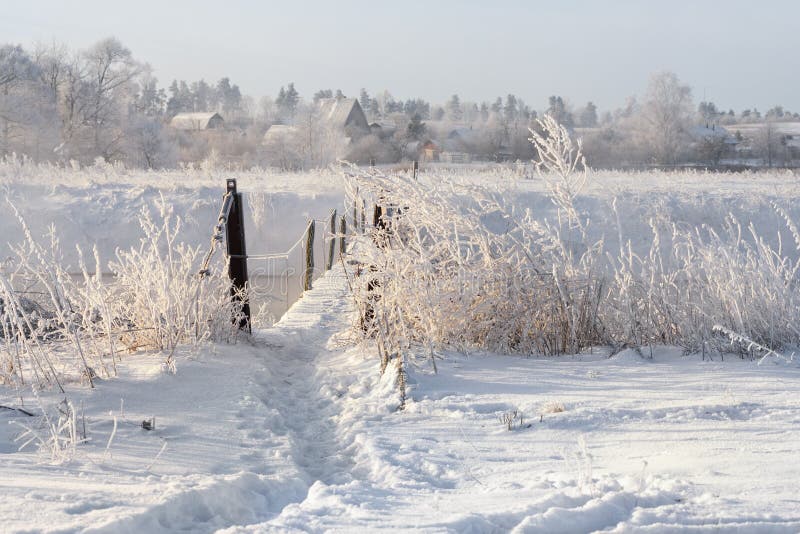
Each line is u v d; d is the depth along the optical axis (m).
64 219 25.23
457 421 5.34
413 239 7.70
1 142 53.44
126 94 63.00
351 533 3.12
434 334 7.27
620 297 7.95
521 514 3.27
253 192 26.72
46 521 3.16
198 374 6.81
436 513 3.39
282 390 6.90
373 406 5.80
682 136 74.06
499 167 42.56
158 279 7.87
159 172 42.00
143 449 4.75
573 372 6.60
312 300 12.86
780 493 3.55
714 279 7.77
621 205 23.72
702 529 3.03
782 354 7.10
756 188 28.73
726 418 5.06
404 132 89.25
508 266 7.80
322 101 111.00
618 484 3.63
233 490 3.84
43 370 6.21
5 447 4.74
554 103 160.62
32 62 59.00
